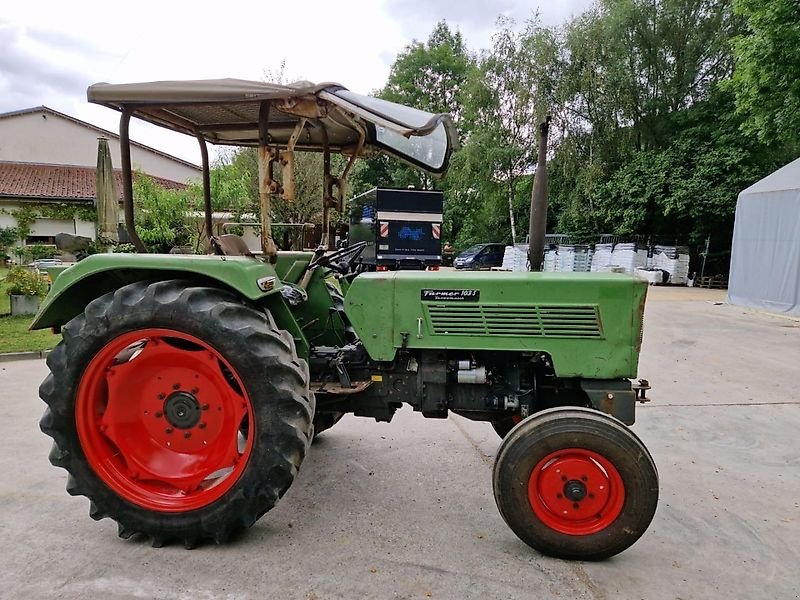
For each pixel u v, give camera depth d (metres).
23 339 6.43
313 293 3.04
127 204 2.57
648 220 16.91
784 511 2.62
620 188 16.73
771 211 9.29
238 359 2.15
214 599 1.89
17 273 8.05
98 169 4.41
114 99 2.38
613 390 2.33
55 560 2.13
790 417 4.02
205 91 2.32
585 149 18.28
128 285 2.32
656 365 5.61
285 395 2.16
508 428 3.08
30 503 2.61
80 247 4.22
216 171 9.53
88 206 16.44
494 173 19.03
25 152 19.80
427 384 2.57
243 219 9.23
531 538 2.16
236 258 2.33
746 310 9.60
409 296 2.42
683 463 3.19
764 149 15.12
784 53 8.92
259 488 2.17
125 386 2.32
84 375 2.24
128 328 2.20
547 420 2.16
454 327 2.40
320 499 2.68
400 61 28.36
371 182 23.27
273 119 2.86
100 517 2.28
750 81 9.68
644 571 2.11
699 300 11.13
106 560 2.13
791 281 8.94
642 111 17.97
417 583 2.00
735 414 4.08
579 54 17.47
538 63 17.81
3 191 15.93
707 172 15.12
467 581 2.02
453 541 2.30
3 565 2.09
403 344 2.44
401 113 2.25
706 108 16.52
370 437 3.56
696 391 4.68
